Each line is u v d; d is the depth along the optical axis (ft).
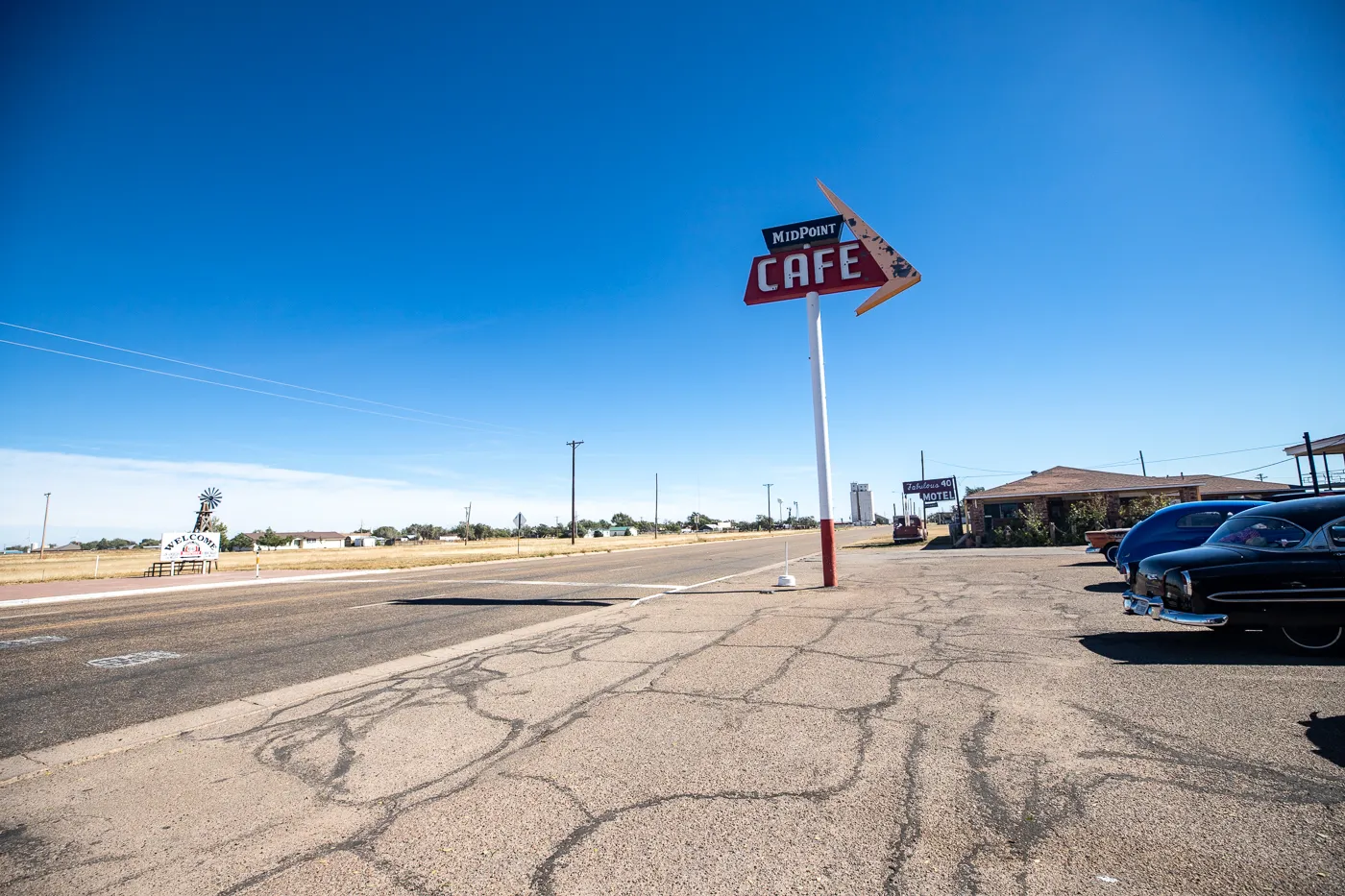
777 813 10.72
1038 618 27.86
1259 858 8.79
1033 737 13.65
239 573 88.33
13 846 10.69
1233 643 21.53
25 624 38.27
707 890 8.59
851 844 9.64
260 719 17.54
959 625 26.81
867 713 15.79
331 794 12.35
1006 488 113.09
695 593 43.52
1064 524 99.55
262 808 11.87
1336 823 9.61
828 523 42.86
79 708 19.31
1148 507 93.45
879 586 42.57
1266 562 19.89
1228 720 14.15
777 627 27.99
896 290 42.42
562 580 60.75
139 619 39.17
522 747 14.47
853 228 43.86
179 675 23.38
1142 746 12.87
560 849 9.87
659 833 10.25
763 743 14.01
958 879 8.62
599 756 13.70
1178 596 21.20
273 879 9.37
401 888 8.98
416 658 25.05
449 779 12.85
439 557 135.33
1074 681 17.72
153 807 12.09
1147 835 9.53
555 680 20.38
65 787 13.20
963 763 12.42
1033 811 10.38
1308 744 12.64
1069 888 8.30
